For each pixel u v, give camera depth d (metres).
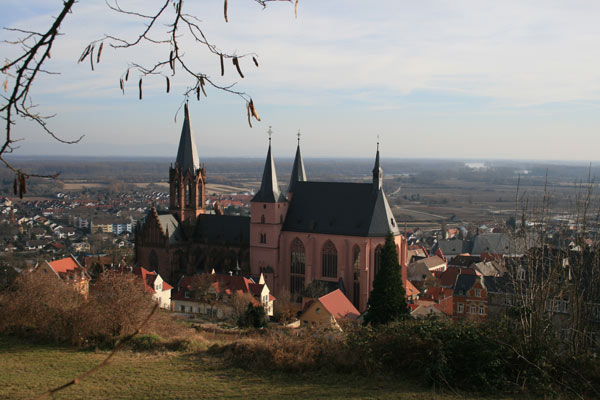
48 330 65.56
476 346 46.97
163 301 127.75
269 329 90.62
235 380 49.38
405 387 46.38
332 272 140.25
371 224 135.50
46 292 71.31
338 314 113.38
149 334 64.25
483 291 102.00
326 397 44.25
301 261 144.62
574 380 44.97
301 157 153.38
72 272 114.00
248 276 146.25
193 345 61.31
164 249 155.38
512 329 49.72
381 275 105.44
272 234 145.00
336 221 140.00
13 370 52.91
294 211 146.88
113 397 45.09
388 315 103.50
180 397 45.06
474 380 45.75
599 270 53.78
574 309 51.41
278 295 136.75
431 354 47.72
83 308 65.25
